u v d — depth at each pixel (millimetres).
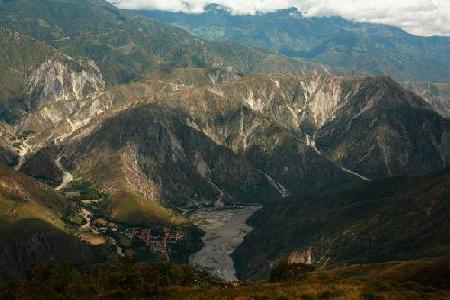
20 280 141625
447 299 95812
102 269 143500
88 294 127375
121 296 125625
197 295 118125
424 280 124938
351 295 96750
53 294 126688
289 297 98188
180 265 152500
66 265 136625
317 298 96750
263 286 122250
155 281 132125
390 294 98000
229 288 124625
